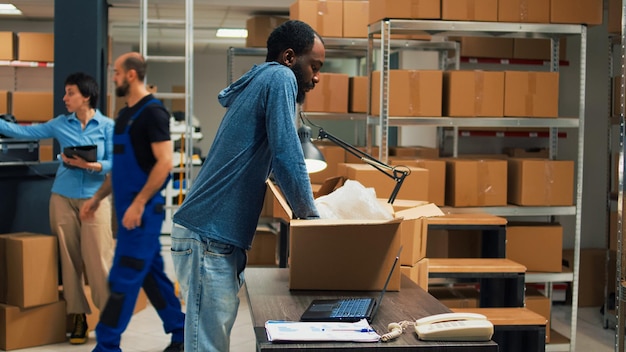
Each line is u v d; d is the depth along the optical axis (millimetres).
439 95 4133
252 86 1991
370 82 4480
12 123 4195
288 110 1952
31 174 4406
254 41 6266
